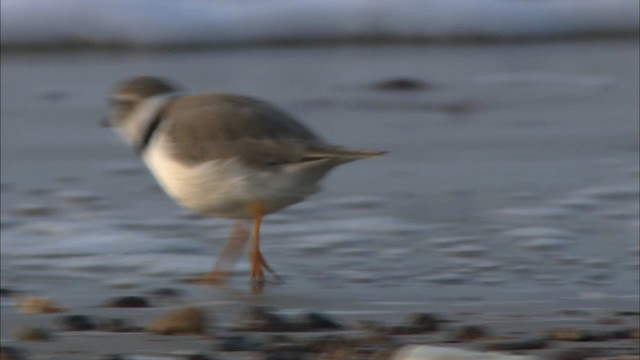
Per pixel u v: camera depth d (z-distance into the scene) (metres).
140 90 9.74
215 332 7.98
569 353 7.31
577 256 10.31
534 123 16.23
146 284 9.58
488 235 11.03
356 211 11.98
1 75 20.14
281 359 7.15
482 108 17.36
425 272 9.85
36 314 8.55
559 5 23.44
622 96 18.06
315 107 17.38
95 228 11.36
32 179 13.54
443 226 11.38
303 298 9.04
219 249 10.70
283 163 9.10
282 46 22.58
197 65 20.98
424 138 15.39
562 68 20.44
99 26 22.25
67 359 7.27
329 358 7.18
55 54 21.91
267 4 23.14
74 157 14.67
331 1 23.11
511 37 22.95
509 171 13.66
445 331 7.96
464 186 13.01
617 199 12.41
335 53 22.11
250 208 9.34
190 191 9.31
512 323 8.23
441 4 23.19
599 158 14.23
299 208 12.05
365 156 8.98
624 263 10.08
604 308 8.70
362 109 17.30
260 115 9.25
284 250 10.55
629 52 21.81
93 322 8.21
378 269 9.95
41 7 22.20
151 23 22.33
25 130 16.09
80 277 9.81
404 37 22.95
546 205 12.17
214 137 9.17
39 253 10.52
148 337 7.83
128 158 14.70
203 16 22.72
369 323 8.19
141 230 11.30
